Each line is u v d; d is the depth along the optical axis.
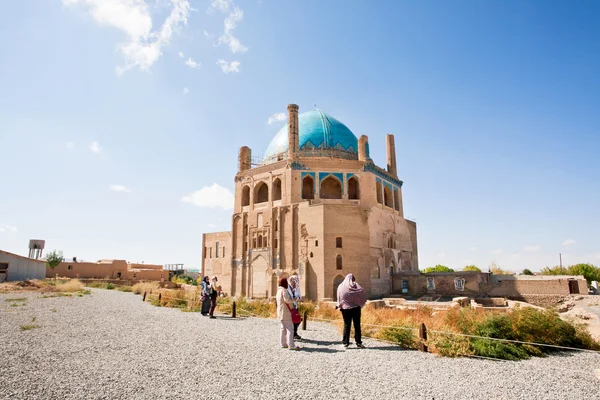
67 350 10.30
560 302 31.42
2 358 9.14
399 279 40.66
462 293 36.47
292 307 11.73
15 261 47.09
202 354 10.02
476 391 7.40
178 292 27.89
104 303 24.64
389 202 46.34
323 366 8.91
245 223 43.88
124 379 7.65
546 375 8.80
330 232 36.69
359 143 42.72
